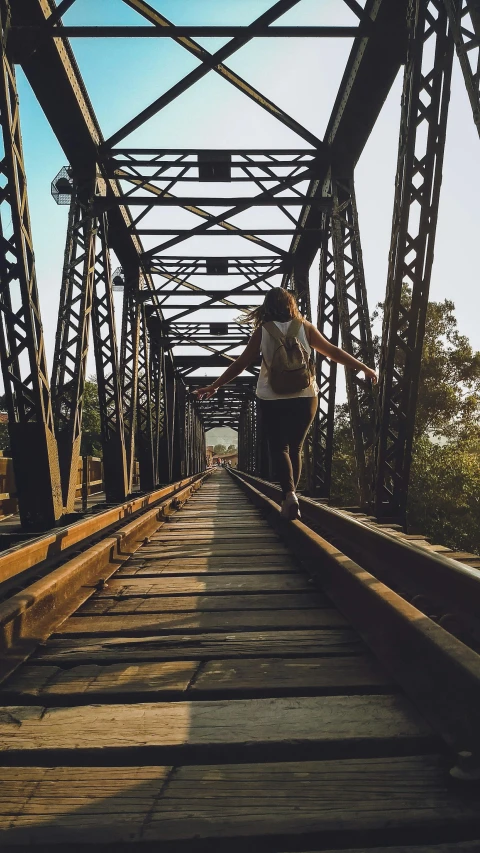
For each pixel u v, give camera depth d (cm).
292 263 1418
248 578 391
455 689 149
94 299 977
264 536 621
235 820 122
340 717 170
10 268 567
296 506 381
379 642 224
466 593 247
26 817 124
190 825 120
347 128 909
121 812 125
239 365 396
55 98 801
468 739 141
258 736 157
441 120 543
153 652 235
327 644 243
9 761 150
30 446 596
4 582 329
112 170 989
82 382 801
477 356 3216
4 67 556
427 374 3180
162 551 522
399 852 114
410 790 131
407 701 182
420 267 580
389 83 801
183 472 2966
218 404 4578
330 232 1002
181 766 146
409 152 558
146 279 1512
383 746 153
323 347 397
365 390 835
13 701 188
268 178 1023
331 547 360
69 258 847
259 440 2062
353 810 124
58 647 244
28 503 605
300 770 142
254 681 200
